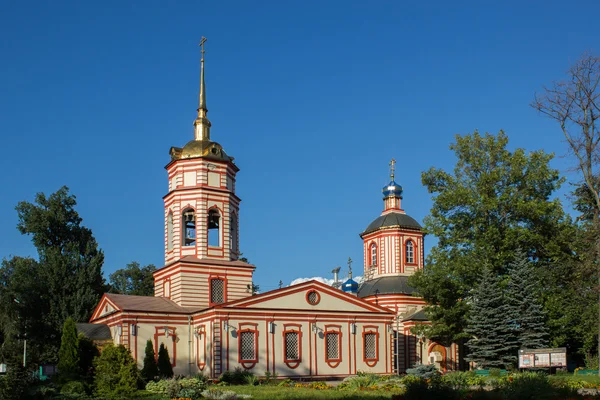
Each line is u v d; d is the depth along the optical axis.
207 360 56.91
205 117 67.12
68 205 81.81
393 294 74.94
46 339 73.94
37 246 79.31
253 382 53.81
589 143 55.66
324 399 38.44
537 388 32.59
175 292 61.31
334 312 62.66
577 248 61.97
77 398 38.66
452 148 66.19
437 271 63.88
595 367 61.06
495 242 62.06
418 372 56.41
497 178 62.44
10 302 75.88
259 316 58.81
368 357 63.81
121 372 40.62
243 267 63.50
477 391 34.72
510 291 60.69
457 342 70.44
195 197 63.12
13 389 37.06
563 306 61.09
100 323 61.28
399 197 82.00
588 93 55.25
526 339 59.16
